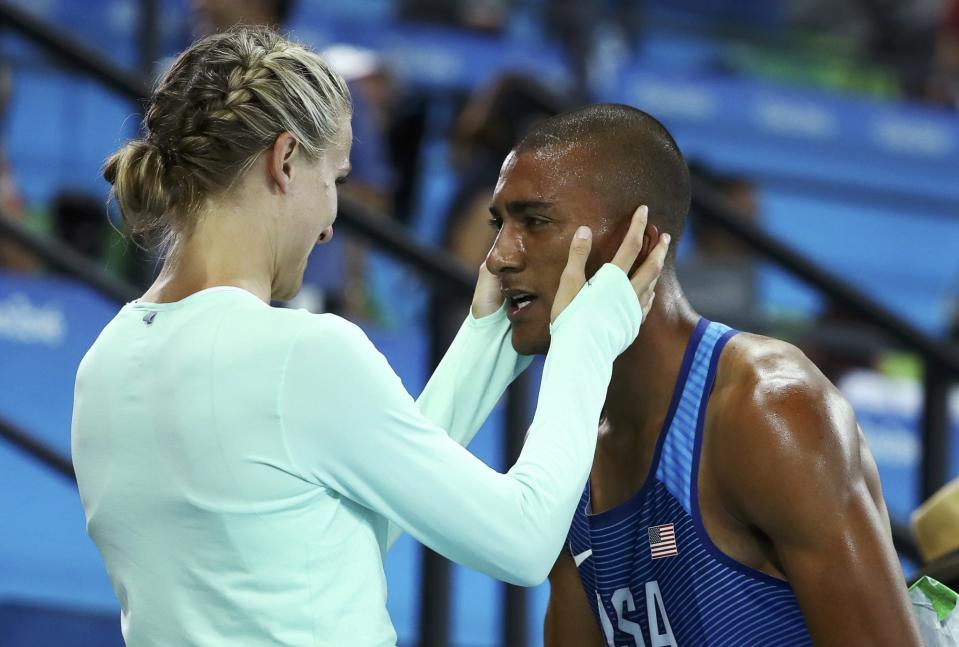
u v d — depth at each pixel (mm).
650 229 5535
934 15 18375
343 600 4887
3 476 10547
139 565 4957
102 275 9484
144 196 4973
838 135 15562
